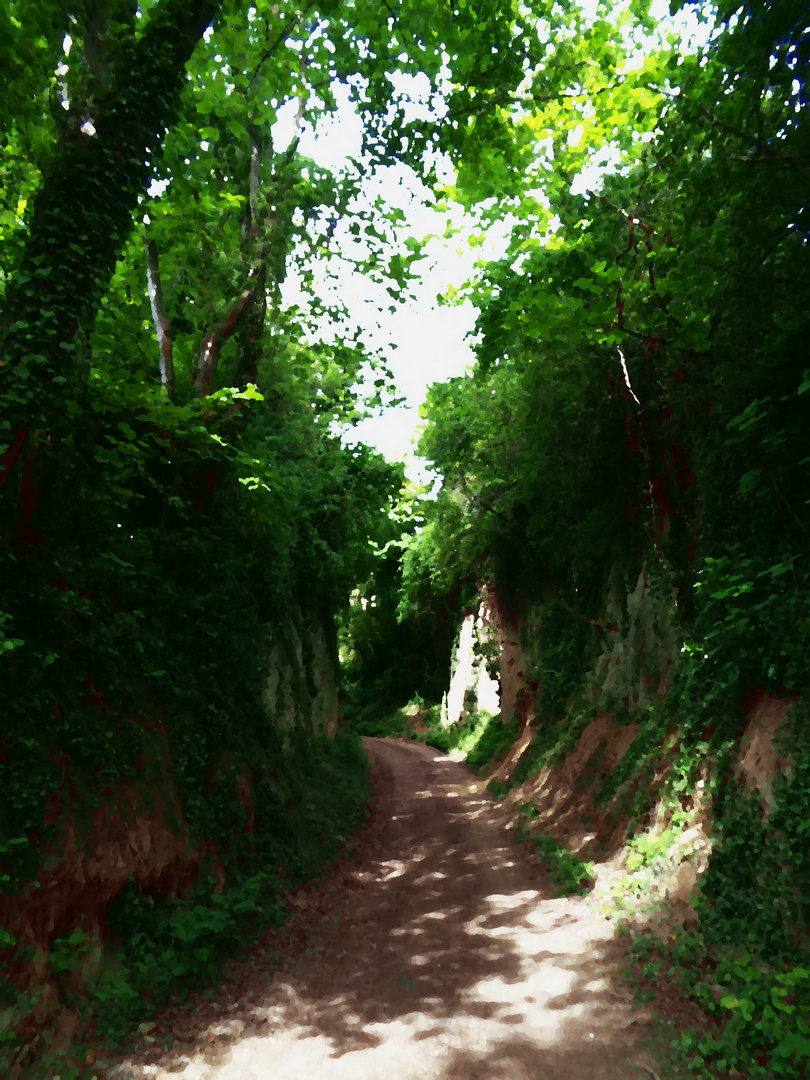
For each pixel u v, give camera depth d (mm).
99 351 9531
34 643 5902
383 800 16531
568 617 17297
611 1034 4801
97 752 6109
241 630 10414
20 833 4953
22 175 8289
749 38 6172
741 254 7473
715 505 8633
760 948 5254
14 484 6133
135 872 6070
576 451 12914
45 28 6945
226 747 8961
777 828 5820
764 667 6707
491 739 23219
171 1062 4680
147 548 8656
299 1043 4977
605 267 8211
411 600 34750
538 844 11016
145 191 7227
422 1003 5633
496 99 9719
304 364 14570
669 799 8180
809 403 7180
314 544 16188
